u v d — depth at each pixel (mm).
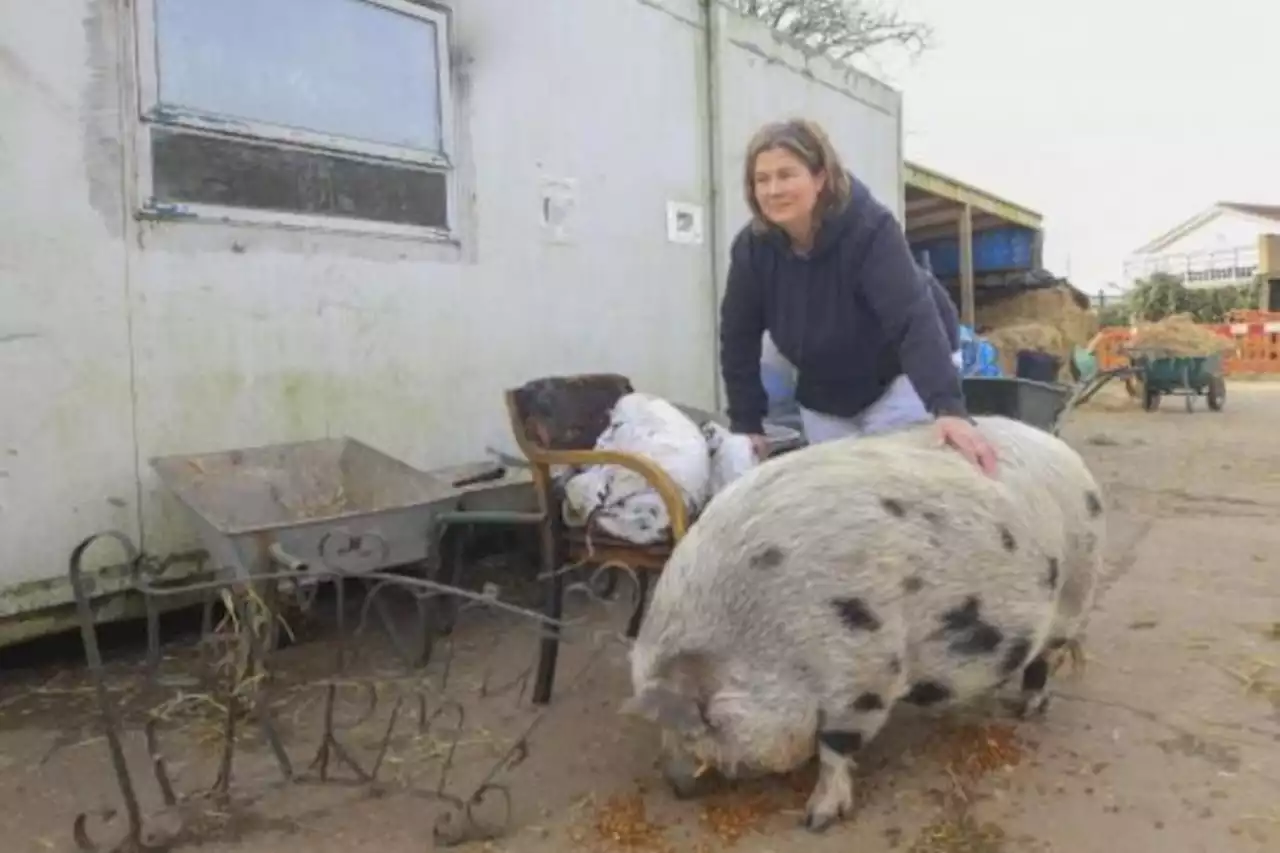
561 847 2918
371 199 5176
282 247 4805
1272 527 6945
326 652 4562
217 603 4594
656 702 2826
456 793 3234
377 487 4477
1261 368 25828
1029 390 6816
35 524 4066
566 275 6309
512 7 5875
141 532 4355
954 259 19734
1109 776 3258
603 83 6551
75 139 4125
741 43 7859
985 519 2971
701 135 7500
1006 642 3023
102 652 4590
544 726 3740
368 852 2912
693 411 4949
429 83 5426
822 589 2764
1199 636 4590
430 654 4395
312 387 4949
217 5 4539
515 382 5977
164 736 3711
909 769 3311
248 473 4371
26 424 4031
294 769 3410
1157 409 16391
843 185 3428
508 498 5449
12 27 3947
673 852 2852
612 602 5027
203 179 4516
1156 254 54781
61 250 4098
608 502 3742
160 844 2932
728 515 2916
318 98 4930
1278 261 38281
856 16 20734
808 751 2861
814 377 3854
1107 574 5703
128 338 4305
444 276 5547
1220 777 3240
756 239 3688
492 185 5805
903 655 2867
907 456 3062
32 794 3295
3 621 4016
